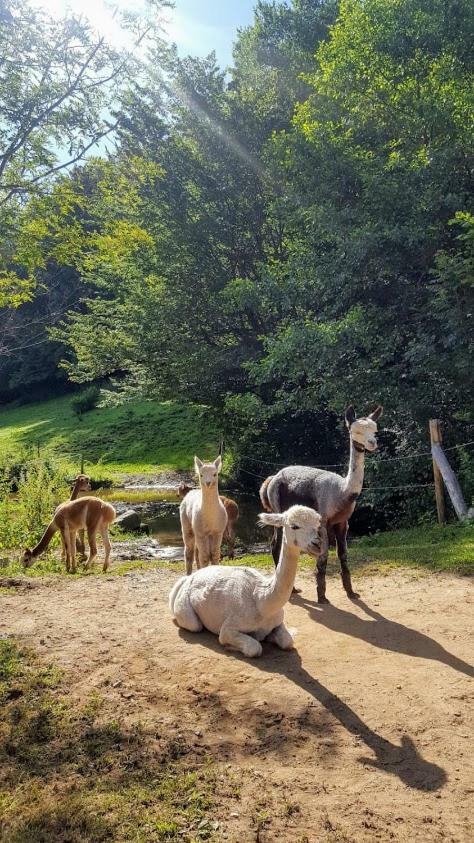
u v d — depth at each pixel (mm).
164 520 20000
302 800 3898
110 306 28312
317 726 4672
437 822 3684
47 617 7117
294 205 18109
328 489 7293
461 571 8320
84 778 4164
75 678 5500
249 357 23047
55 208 14047
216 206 24250
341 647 5980
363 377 14898
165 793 3977
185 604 6402
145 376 26328
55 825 3715
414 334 15125
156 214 23812
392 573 8570
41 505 15281
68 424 40406
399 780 4070
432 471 14570
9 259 12781
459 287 13742
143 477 28531
